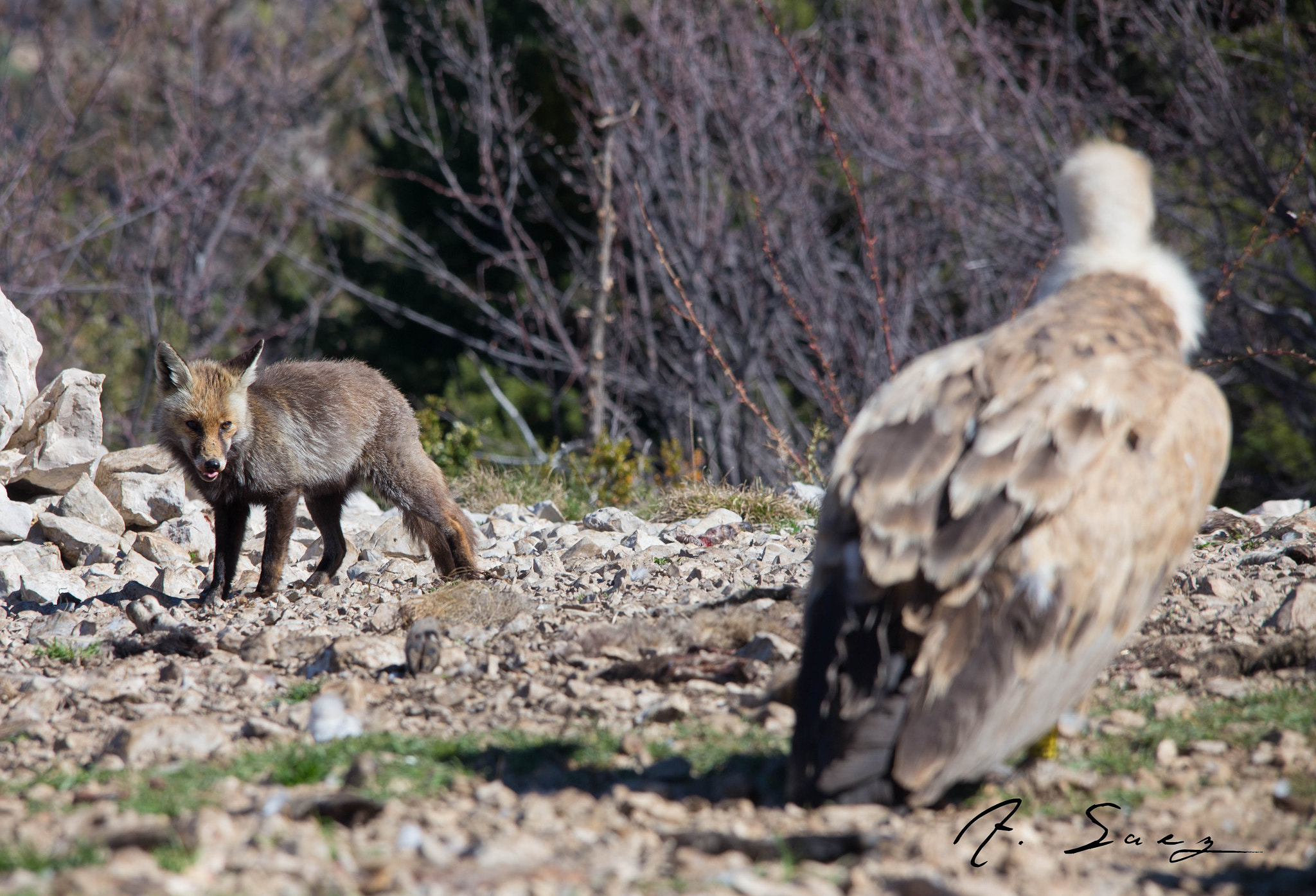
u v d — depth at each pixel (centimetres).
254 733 1388
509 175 7006
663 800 1122
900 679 945
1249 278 5456
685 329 5766
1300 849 972
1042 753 1161
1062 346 1045
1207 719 1291
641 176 5975
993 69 5716
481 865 921
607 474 3806
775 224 5666
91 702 1558
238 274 7206
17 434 2955
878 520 961
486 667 1622
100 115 7594
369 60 8050
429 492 2642
